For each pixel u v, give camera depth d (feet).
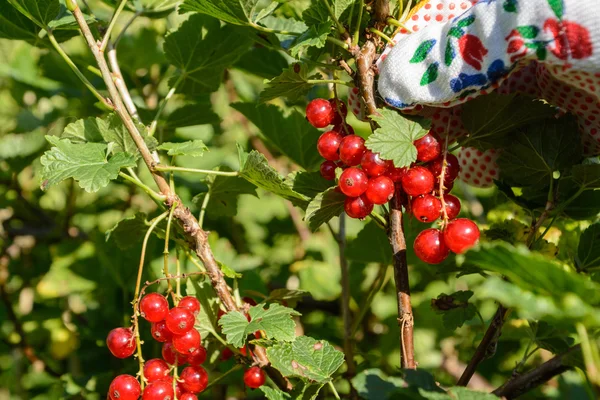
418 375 1.49
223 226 2.37
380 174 1.56
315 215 1.61
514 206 1.87
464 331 2.18
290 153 1.94
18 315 2.31
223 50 1.87
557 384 2.05
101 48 1.64
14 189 2.33
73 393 1.93
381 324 2.17
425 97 1.54
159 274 2.04
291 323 1.56
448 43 1.53
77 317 2.13
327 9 1.60
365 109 1.59
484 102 1.59
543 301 1.40
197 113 1.91
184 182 2.21
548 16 1.48
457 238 1.52
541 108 1.59
